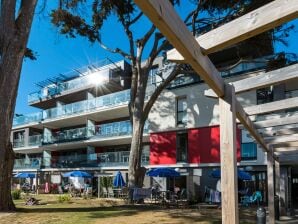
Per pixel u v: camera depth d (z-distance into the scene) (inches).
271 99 965.8
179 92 1185.4
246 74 1030.4
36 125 1913.1
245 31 155.6
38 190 1499.8
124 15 821.2
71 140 1631.4
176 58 167.0
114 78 1630.2
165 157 1189.1
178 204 837.8
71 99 1887.3
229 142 205.3
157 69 1316.4
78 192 1352.1
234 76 1053.2
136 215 516.7
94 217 494.0
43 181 1734.7
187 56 157.2
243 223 475.2
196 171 1101.1
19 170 1904.5
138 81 863.1
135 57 879.1
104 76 1632.6
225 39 161.5
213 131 1082.1
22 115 2011.6
